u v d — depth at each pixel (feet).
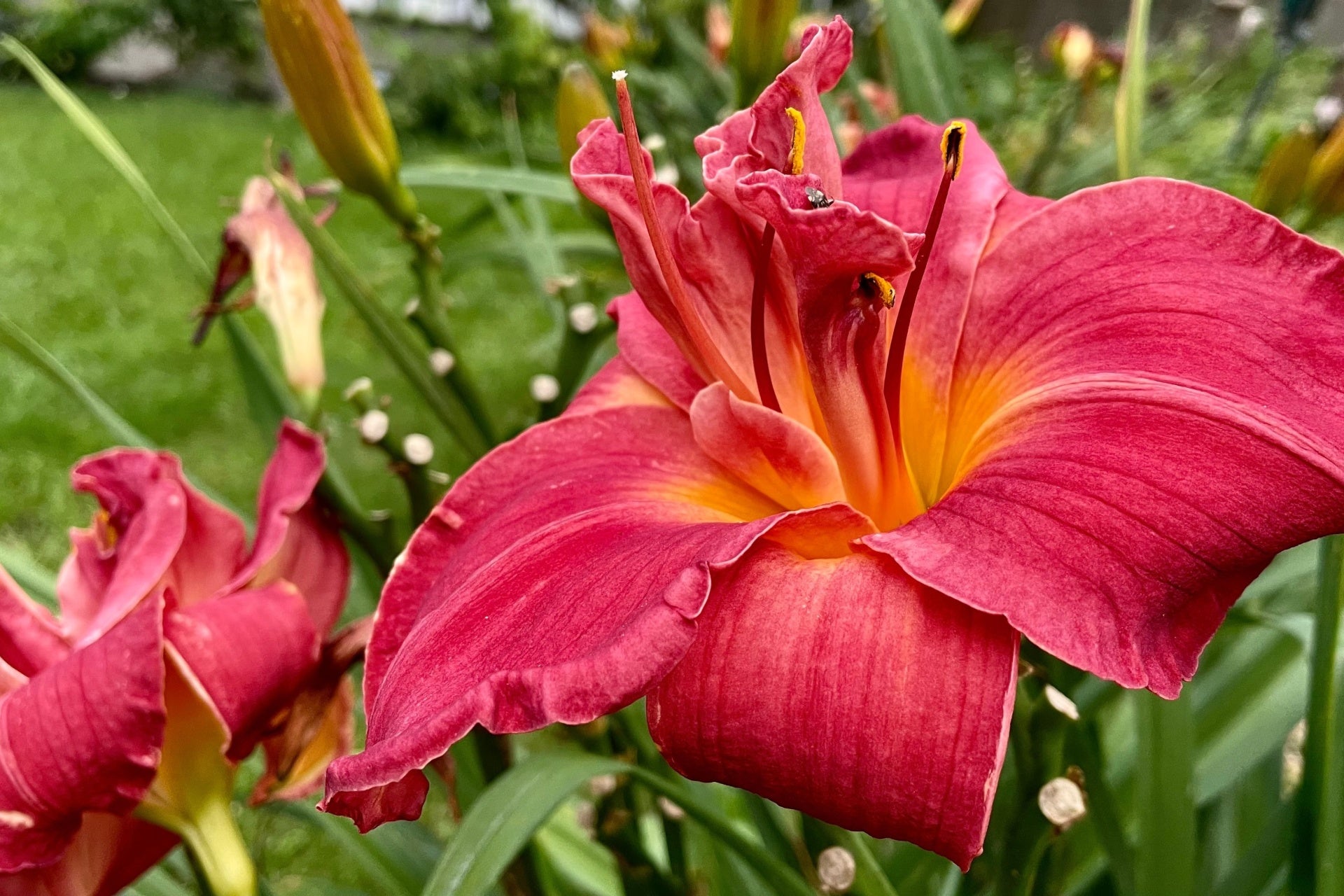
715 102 1.72
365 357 2.62
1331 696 0.49
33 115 5.15
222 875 0.53
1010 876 0.48
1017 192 0.55
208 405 2.49
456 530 0.51
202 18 5.63
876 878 0.53
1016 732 0.45
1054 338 0.45
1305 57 2.01
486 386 2.48
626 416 0.54
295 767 0.62
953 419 0.50
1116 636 0.35
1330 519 0.36
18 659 0.54
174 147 4.58
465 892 0.45
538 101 4.39
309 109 0.62
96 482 0.59
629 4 2.44
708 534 0.41
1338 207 0.72
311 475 0.58
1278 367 0.40
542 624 0.39
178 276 3.26
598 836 0.63
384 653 0.48
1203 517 0.36
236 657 0.52
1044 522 0.37
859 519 0.40
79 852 0.52
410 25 5.50
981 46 2.33
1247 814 0.78
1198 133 1.78
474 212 1.15
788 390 0.50
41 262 3.35
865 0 1.93
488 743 0.62
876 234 0.38
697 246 0.46
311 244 0.63
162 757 0.51
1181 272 0.44
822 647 0.37
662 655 0.35
